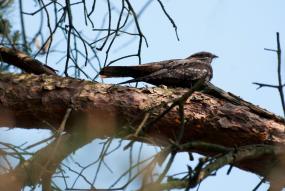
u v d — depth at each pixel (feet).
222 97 30.53
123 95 29.48
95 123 29.37
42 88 29.25
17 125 29.91
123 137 22.81
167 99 29.48
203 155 28.32
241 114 29.55
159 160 20.13
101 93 29.48
